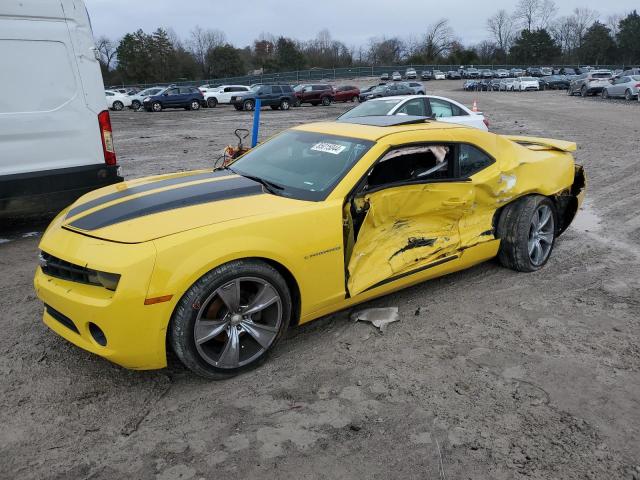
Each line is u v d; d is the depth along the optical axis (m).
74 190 6.47
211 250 3.11
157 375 3.44
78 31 6.29
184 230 3.16
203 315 3.21
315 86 38.03
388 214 4.05
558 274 5.09
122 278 2.93
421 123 4.61
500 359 3.61
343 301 3.82
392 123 4.50
